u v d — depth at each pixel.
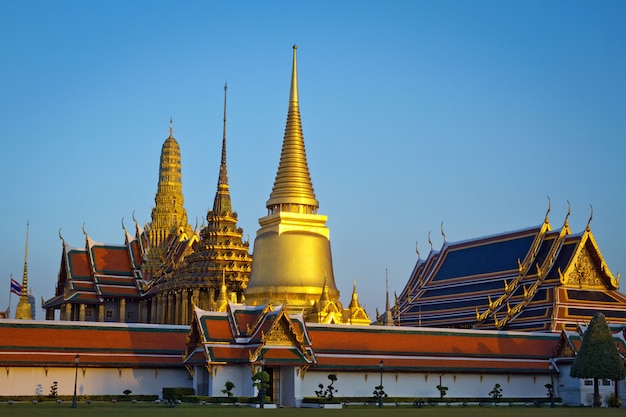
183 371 94.69
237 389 89.00
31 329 90.44
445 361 99.38
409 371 96.44
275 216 124.69
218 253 140.50
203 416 60.78
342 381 93.88
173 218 193.50
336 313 114.75
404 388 97.12
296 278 120.69
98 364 90.38
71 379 89.75
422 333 101.81
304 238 122.94
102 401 88.06
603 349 94.25
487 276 129.38
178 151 198.88
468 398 97.69
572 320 115.88
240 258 141.38
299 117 130.25
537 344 107.31
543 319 116.50
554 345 108.00
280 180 127.69
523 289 122.62
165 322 148.00
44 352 88.88
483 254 133.62
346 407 85.62
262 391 79.62
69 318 157.50
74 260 161.25
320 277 122.38
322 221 126.31
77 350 90.44
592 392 102.81
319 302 115.62
